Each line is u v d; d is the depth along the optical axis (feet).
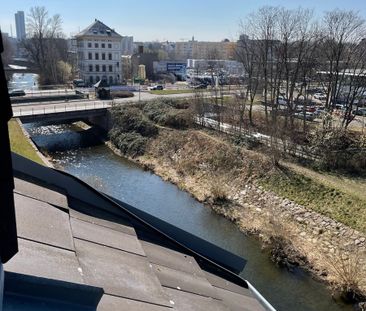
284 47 119.96
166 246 16.75
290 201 75.51
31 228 10.75
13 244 6.24
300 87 134.31
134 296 9.96
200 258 17.99
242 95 139.03
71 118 134.62
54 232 11.25
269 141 97.60
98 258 11.21
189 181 93.76
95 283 9.57
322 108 135.95
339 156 84.79
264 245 62.75
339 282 52.13
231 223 73.05
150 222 19.06
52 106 138.21
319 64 126.41
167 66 298.97
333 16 181.78
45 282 6.98
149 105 143.13
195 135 111.86
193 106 128.26
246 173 89.30
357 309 48.42
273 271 56.85
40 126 146.20
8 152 5.71
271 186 82.07
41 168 15.12
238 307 14.49
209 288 14.21
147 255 13.98
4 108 5.39
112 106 137.08
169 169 102.53
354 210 67.00
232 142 104.17
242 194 83.35
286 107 125.90
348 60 115.03
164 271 13.32
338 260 57.36
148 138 120.47
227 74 213.05
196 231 69.62
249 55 140.46
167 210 78.54
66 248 10.64
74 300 7.13
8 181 5.82
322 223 66.95
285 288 52.95
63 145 123.75
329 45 121.08
